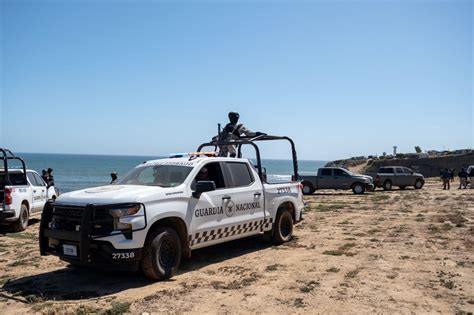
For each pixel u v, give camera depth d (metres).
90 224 6.43
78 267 7.81
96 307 5.70
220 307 5.69
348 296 6.10
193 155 8.84
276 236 9.72
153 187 7.30
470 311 5.52
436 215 15.19
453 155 74.38
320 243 9.97
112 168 123.38
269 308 5.65
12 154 12.79
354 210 17.14
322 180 29.09
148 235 6.79
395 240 10.27
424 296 6.11
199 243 7.67
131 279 7.07
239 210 8.56
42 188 14.54
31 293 6.39
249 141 9.75
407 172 33.38
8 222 12.04
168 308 5.66
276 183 9.84
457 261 8.14
